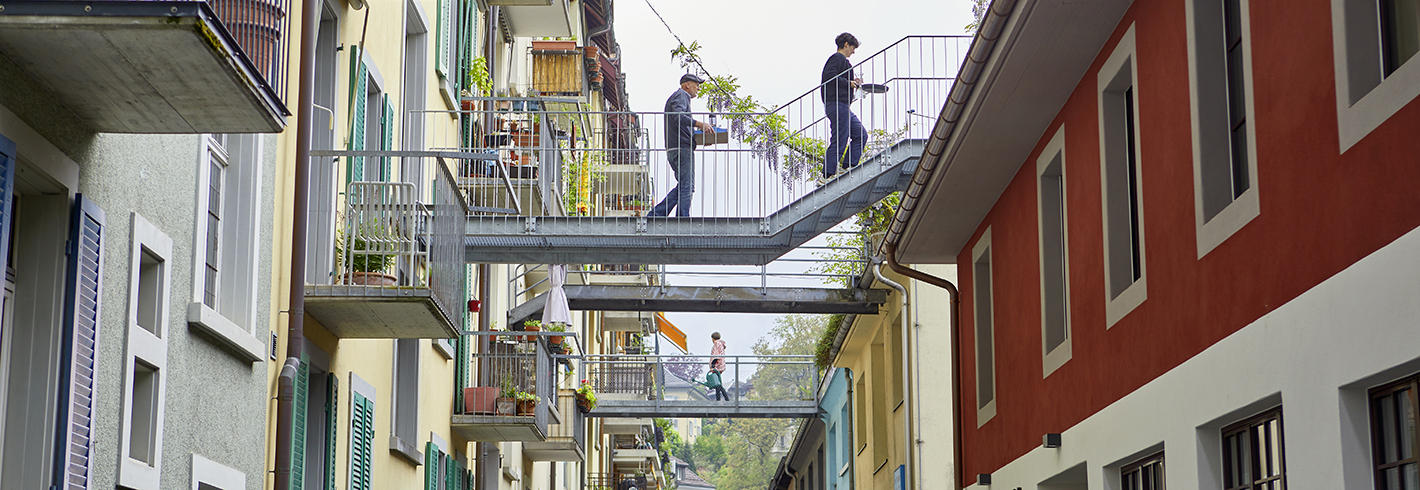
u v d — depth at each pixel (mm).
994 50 8852
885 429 20844
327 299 9664
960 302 13656
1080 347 9273
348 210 9938
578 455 24672
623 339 51469
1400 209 4848
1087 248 9070
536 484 26562
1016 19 8250
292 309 9219
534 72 27141
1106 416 8602
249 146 8828
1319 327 5523
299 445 9688
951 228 12969
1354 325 5207
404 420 14102
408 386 14156
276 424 9359
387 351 13156
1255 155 6234
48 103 5789
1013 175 11336
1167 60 7387
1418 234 4699
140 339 6887
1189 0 6992
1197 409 6957
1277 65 5953
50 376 5918
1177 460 7254
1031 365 10719
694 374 27859
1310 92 5609
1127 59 8109
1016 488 11141
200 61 5457
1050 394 10086
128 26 5109
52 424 5898
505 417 16578
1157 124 7617
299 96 9422
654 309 19406
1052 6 8039
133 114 6070
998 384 11992
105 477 6523
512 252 14234
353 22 11203
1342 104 5293
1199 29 6953
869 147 13953
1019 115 9906
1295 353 5762
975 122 10047
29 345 5938
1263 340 6105
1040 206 10352
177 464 7504
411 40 14000
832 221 14453
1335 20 5332
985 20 8484
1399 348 4840
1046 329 10180
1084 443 9102
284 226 9453
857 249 18812
